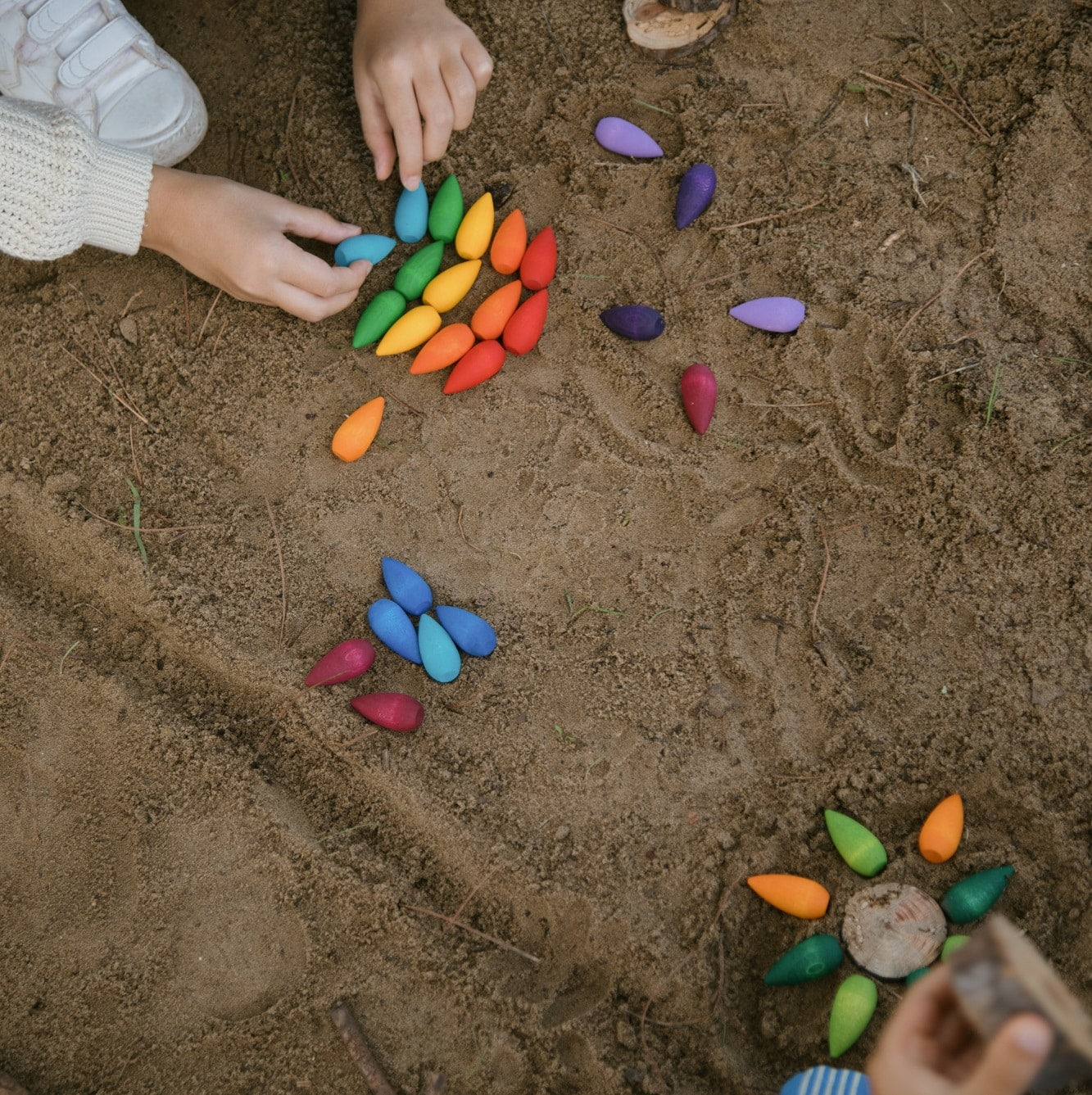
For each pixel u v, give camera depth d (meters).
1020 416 1.84
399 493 1.93
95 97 2.06
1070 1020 0.74
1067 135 2.04
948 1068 0.83
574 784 1.69
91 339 2.08
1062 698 1.66
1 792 1.75
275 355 2.04
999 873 1.51
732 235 2.06
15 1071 1.57
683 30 2.20
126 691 1.80
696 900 1.60
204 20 2.39
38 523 1.95
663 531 1.87
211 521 1.92
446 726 1.74
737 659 1.75
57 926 1.65
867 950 1.49
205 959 1.61
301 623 1.84
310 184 2.19
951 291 1.98
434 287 1.99
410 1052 1.53
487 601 1.85
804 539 1.83
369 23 2.09
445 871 1.66
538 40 2.27
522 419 1.97
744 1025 1.52
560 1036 1.52
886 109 2.14
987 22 2.16
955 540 1.78
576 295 2.04
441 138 2.01
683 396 1.92
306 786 1.73
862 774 1.65
